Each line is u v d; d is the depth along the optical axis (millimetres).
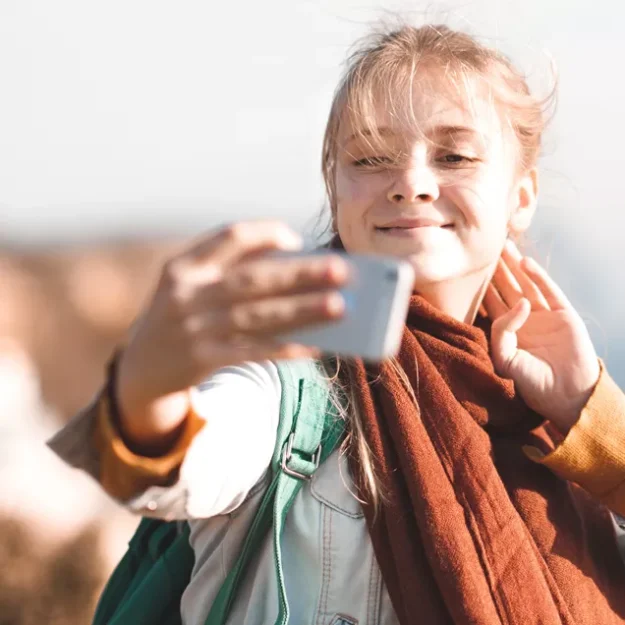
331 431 1813
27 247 11211
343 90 2088
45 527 4270
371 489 1771
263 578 1764
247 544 1766
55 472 4758
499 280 2197
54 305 10359
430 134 1933
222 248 1188
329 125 2168
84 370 10047
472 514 1771
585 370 2061
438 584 1710
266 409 1722
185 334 1179
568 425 2047
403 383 1876
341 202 1995
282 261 1145
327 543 1771
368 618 1760
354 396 1832
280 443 1750
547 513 1919
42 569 4070
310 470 1779
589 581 1885
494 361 2088
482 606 1688
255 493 1766
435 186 1927
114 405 1319
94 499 4730
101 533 4395
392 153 1928
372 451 1795
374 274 1130
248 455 1635
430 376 1889
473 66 2018
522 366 2070
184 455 1324
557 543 1886
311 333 1152
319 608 1757
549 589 1802
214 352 1177
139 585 1927
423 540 1733
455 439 1832
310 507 1787
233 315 1152
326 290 1134
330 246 2133
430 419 1857
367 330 1125
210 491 1504
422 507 1741
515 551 1765
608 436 1970
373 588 1768
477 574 1718
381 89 1952
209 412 1577
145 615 1875
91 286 10672
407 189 1901
